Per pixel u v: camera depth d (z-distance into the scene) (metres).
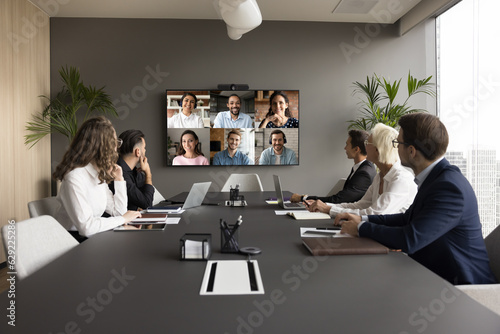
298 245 1.72
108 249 1.67
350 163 6.08
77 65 5.82
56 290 1.15
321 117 6.05
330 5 5.43
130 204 3.14
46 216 1.74
